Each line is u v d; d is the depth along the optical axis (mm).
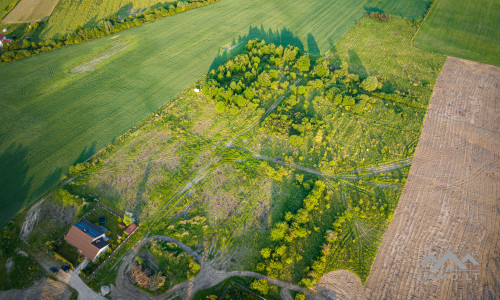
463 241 54125
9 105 77250
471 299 47344
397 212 58406
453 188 62125
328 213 58125
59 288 47031
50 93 81312
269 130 72812
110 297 46406
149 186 61531
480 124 75625
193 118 76500
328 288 48312
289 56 92250
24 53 92688
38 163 64375
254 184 62500
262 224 56125
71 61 92688
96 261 49969
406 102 81062
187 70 90625
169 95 82250
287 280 49094
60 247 51625
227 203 59188
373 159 68000
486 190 61688
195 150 68812
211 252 52219
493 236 54750
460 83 87438
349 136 72812
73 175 62656
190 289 47719
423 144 71062
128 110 77438
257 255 51906
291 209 58406
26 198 58156
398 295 47781
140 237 53688
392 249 53125
